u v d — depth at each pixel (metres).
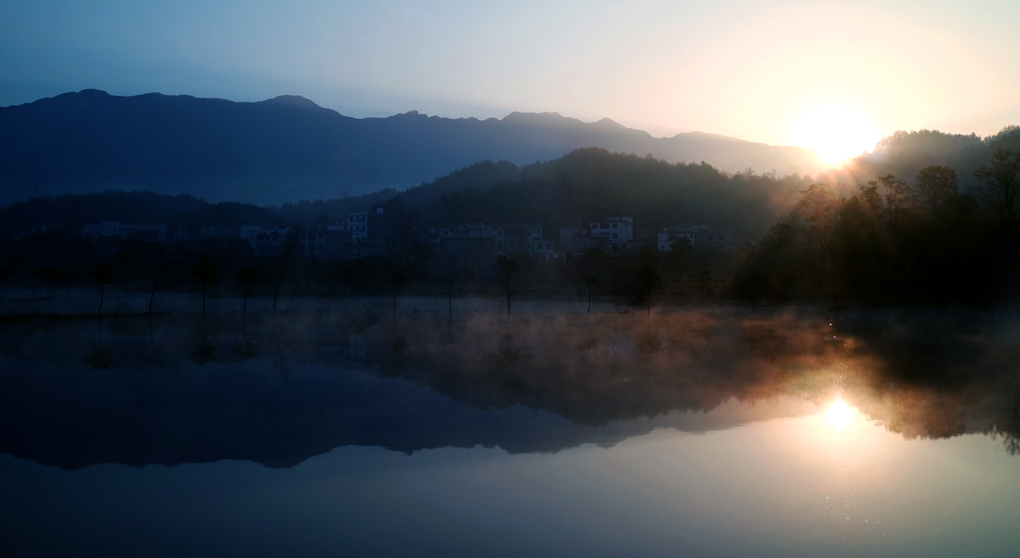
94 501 13.98
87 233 158.12
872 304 67.50
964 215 68.94
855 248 71.62
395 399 24.61
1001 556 11.05
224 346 42.00
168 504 13.81
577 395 25.05
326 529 12.44
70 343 43.97
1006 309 60.47
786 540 11.73
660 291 90.69
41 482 15.17
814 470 15.61
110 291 101.31
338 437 19.14
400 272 102.75
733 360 34.44
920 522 12.46
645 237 154.25
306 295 96.69
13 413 22.36
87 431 19.86
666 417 21.30
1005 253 62.22
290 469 16.14
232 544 11.73
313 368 32.34
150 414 22.27
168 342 44.31
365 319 63.56
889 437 18.62
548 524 12.55
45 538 11.98
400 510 13.30
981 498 13.66
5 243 135.12
